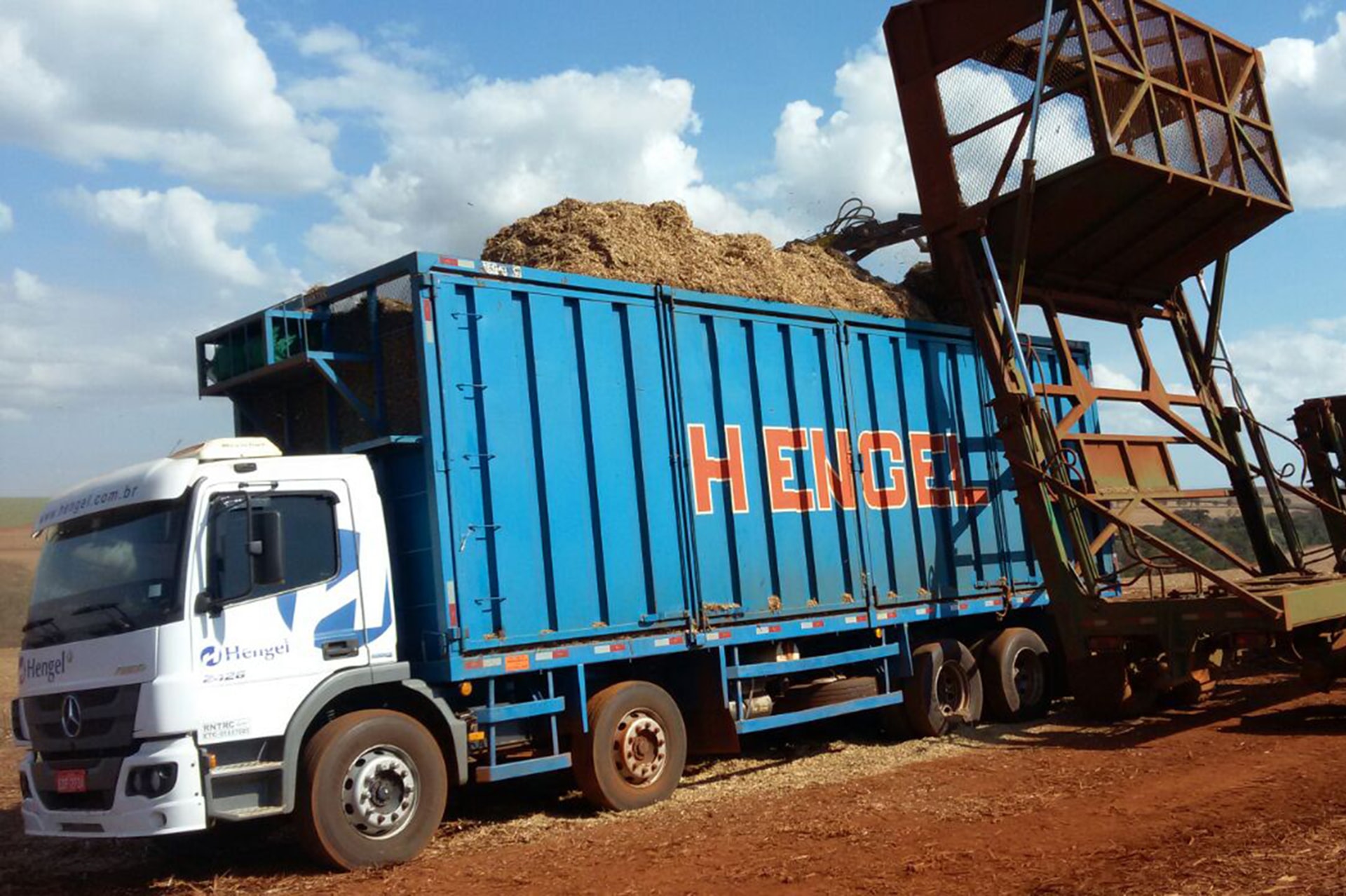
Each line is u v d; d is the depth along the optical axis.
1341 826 6.52
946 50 12.23
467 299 8.60
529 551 8.62
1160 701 12.65
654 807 8.79
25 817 7.54
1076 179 11.55
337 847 7.17
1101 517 13.87
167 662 6.91
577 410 9.17
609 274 10.12
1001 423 12.16
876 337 12.10
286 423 9.66
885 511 11.77
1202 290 14.52
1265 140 13.71
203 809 6.84
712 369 10.33
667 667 10.00
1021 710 12.59
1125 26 11.88
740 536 10.20
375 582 7.90
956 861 6.31
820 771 9.97
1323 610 10.92
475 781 8.48
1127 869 5.90
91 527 7.69
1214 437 14.25
